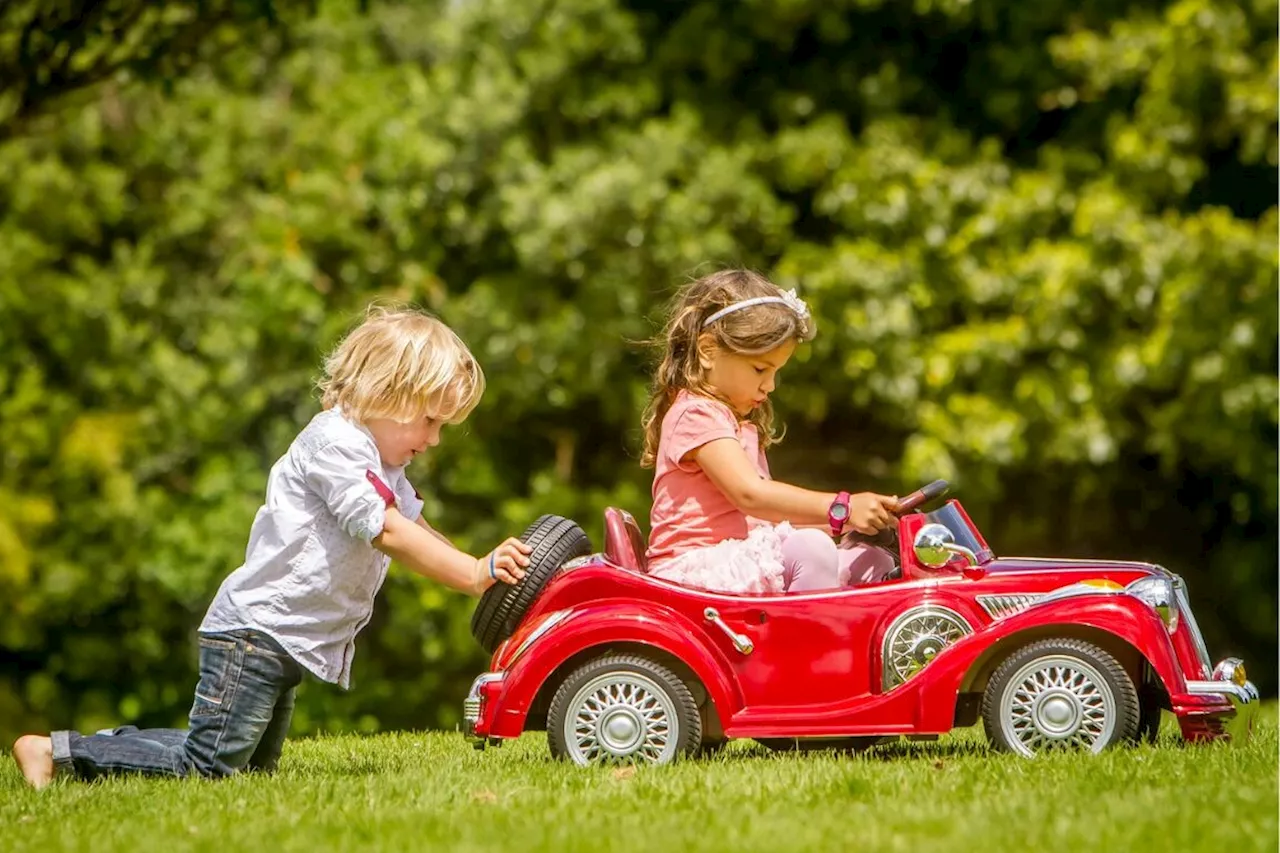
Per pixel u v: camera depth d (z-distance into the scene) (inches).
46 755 358.3
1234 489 1135.6
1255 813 262.2
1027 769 305.7
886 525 347.3
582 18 1102.4
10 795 334.3
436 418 355.9
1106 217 994.7
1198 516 1169.4
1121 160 1029.2
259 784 329.1
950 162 1067.3
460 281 1123.9
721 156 1048.2
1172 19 1014.4
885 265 1015.6
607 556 358.9
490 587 350.0
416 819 276.5
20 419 1081.4
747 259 1066.7
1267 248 978.7
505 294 1060.5
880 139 1051.3
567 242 1031.6
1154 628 331.3
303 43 1162.0
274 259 1071.6
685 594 344.5
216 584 1082.7
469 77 1121.4
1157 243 989.8
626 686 342.6
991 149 1064.2
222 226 1119.6
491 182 1096.8
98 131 1117.7
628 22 1102.4
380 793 310.5
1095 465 1096.8
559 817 274.2
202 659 352.8
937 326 1045.2
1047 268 1003.3
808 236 1105.4
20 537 1069.8
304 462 347.9
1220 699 330.3
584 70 1112.8
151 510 1089.4
